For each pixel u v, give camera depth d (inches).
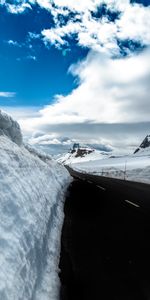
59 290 221.3
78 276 247.4
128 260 285.1
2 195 224.8
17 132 483.2
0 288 149.8
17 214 231.8
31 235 236.8
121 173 2039.9
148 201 633.6
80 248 312.0
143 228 399.2
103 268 265.1
